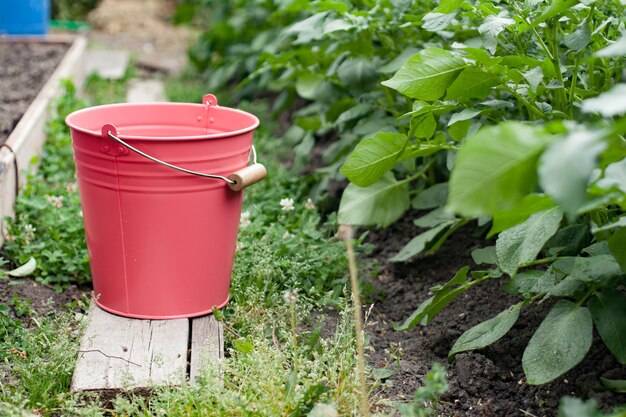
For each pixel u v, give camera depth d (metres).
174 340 3.16
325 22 4.12
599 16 2.89
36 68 6.87
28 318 3.38
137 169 3.09
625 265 2.59
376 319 3.59
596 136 1.74
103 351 3.05
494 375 3.04
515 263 2.74
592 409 2.03
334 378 2.80
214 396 2.73
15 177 4.18
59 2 10.75
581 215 3.25
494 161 1.84
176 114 3.61
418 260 4.01
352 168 3.20
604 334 2.71
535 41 3.34
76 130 3.15
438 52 2.94
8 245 3.80
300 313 3.42
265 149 5.70
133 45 9.48
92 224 3.28
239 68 7.09
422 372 3.12
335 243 3.92
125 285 3.29
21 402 2.75
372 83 4.19
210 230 3.25
